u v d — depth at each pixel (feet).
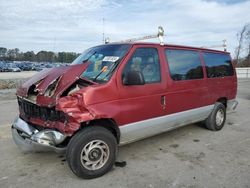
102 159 12.40
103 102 11.94
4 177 12.39
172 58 15.69
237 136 18.99
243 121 24.03
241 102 36.29
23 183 11.80
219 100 20.56
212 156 14.94
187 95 16.47
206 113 18.84
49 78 12.41
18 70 163.53
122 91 12.62
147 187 11.40
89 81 12.37
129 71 12.64
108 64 13.11
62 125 11.44
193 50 17.56
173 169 13.17
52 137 11.51
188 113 16.76
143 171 12.96
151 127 14.33
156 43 14.89
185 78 16.42
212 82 18.85
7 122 23.04
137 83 12.57
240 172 12.80
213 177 12.26
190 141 17.71
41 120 12.57
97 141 12.06
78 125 11.18
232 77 21.38
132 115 13.19
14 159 14.53
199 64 17.85
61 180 12.08
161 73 14.74
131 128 13.28
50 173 12.79
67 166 13.58
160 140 17.84
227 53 21.30
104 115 11.84
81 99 11.32
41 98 11.90
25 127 12.91
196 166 13.53
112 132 13.21
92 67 13.65
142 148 16.25
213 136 18.90
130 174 12.64
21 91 13.69
